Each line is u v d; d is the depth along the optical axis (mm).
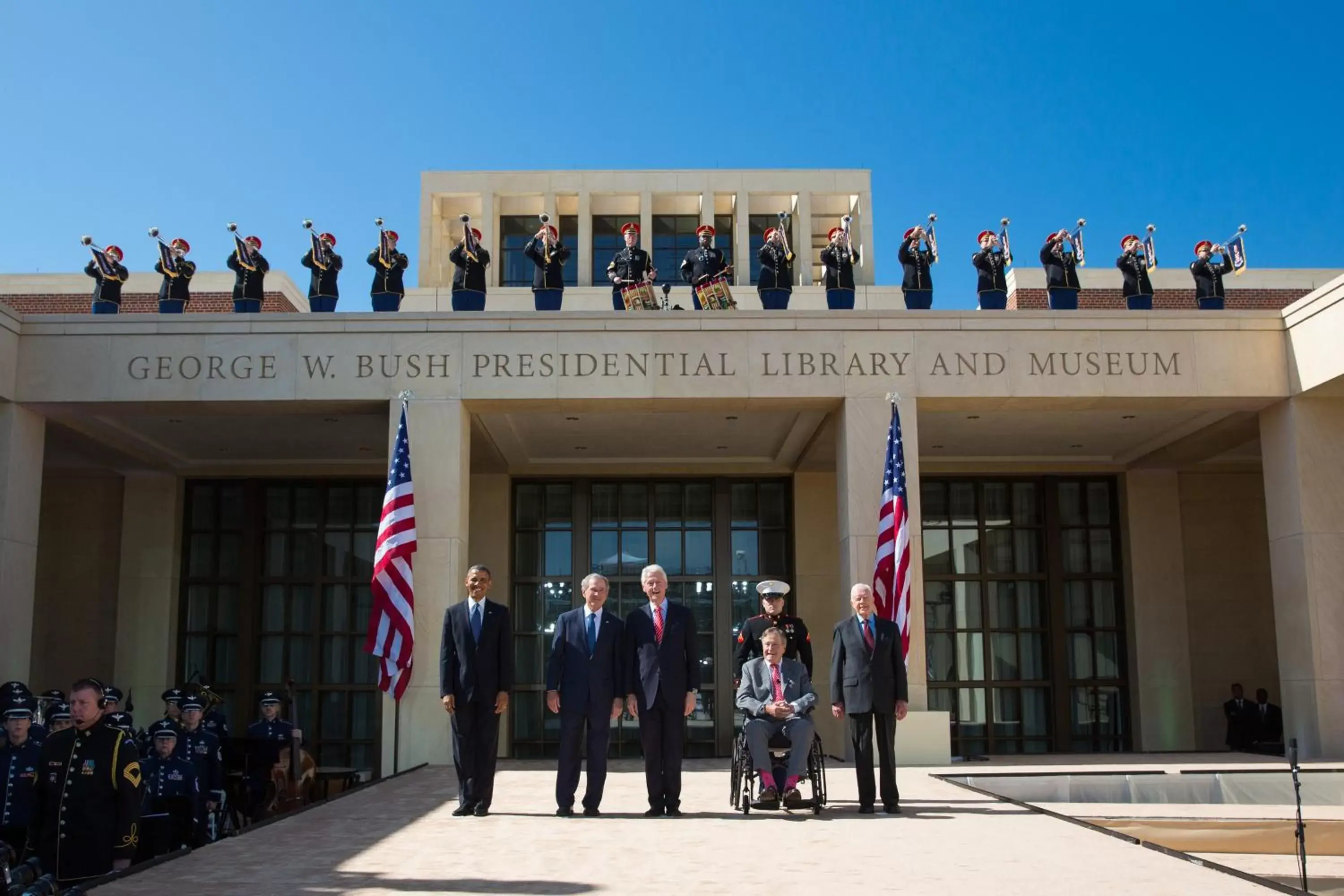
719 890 8109
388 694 19203
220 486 27469
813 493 27219
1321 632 19906
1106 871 8797
